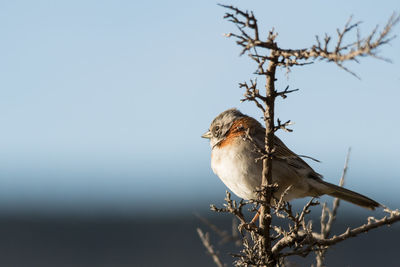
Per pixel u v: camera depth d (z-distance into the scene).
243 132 10.28
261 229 7.96
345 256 18.55
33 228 25.88
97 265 19.88
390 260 17.95
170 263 19.36
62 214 28.16
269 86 7.11
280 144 10.41
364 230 7.57
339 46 5.59
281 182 10.34
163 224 25.02
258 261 7.89
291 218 7.64
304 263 13.06
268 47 6.21
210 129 11.52
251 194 10.23
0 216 27.47
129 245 22.36
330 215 9.74
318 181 10.42
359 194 10.19
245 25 6.20
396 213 7.60
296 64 6.16
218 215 24.97
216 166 10.65
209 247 9.69
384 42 5.16
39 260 20.44
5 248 22.31
